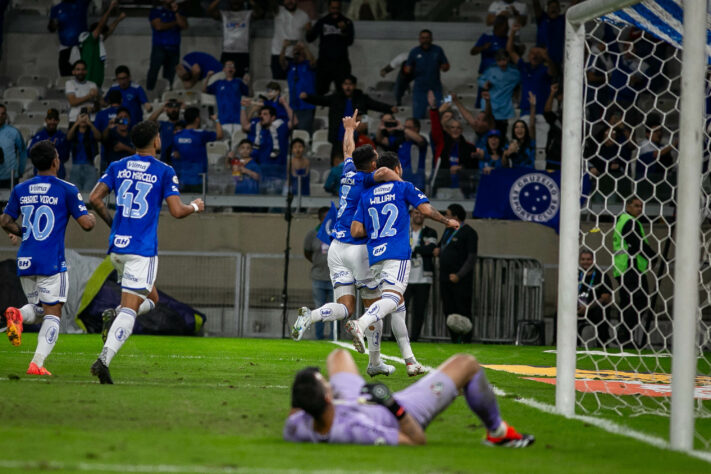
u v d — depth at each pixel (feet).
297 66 176.55
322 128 188.14
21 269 65.67
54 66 203.31
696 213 40.98
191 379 65.31
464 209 146.41
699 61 41.27
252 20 200.34
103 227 153.17
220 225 154.71
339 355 37.63
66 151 154.81
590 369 91.25
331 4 175.11
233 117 177.06
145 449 34.63
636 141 142.41
